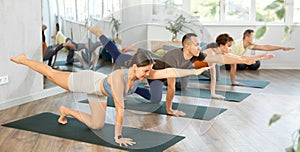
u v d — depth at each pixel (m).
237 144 3.12
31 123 3.66
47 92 4.98
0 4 4.12
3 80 4.23
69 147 3.00
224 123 3.76
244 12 8.05
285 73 7.27
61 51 5.11
